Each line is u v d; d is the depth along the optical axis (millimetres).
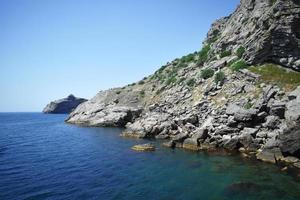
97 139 51719
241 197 19812
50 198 20594
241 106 37875
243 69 44438
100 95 96562
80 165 31062
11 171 28703
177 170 27453
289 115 27953
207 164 28984
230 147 33938
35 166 30969
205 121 41375
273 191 20500
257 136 32625
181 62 79500
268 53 42969
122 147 41375
